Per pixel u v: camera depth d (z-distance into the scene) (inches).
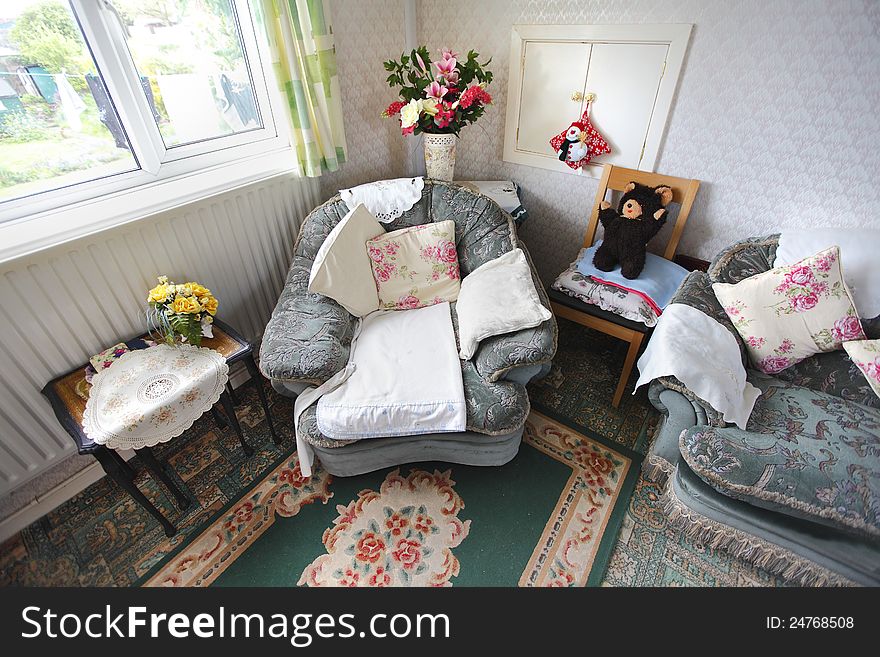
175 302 54.2
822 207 63.2
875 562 44.3
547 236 94.2
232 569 53.6
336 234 64.4
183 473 64.4
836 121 57.6
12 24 47.0
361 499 61.2
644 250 70.7
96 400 49.1
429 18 84.1
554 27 72.0
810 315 56.7
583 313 71.9
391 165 93.8
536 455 66.9
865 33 51.9
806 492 44.0
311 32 63.0
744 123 63.9
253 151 72.6
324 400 54.5
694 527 53.6
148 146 60.1
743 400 53.1
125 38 54.3
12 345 48.7
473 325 58.3
